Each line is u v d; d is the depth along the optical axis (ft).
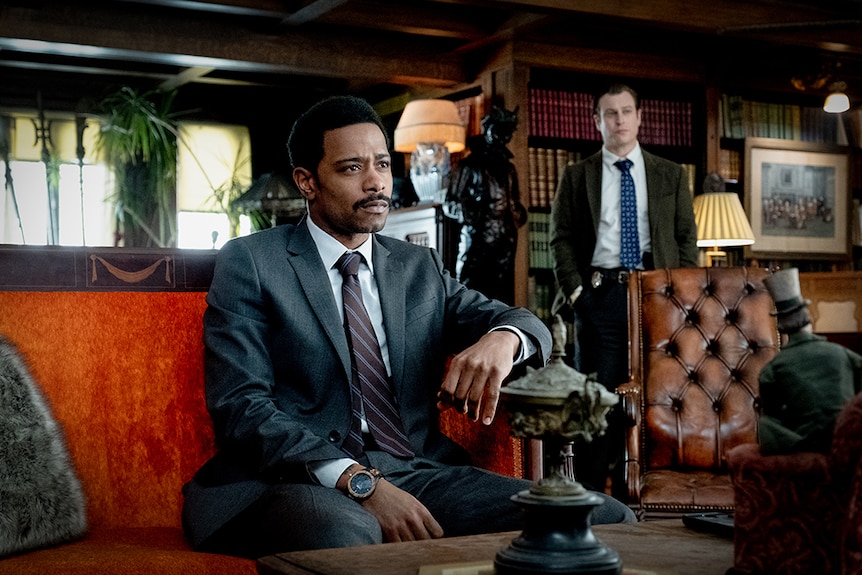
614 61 22.90
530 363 7.70
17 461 6.36
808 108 25.38
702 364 11.14
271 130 31.22
